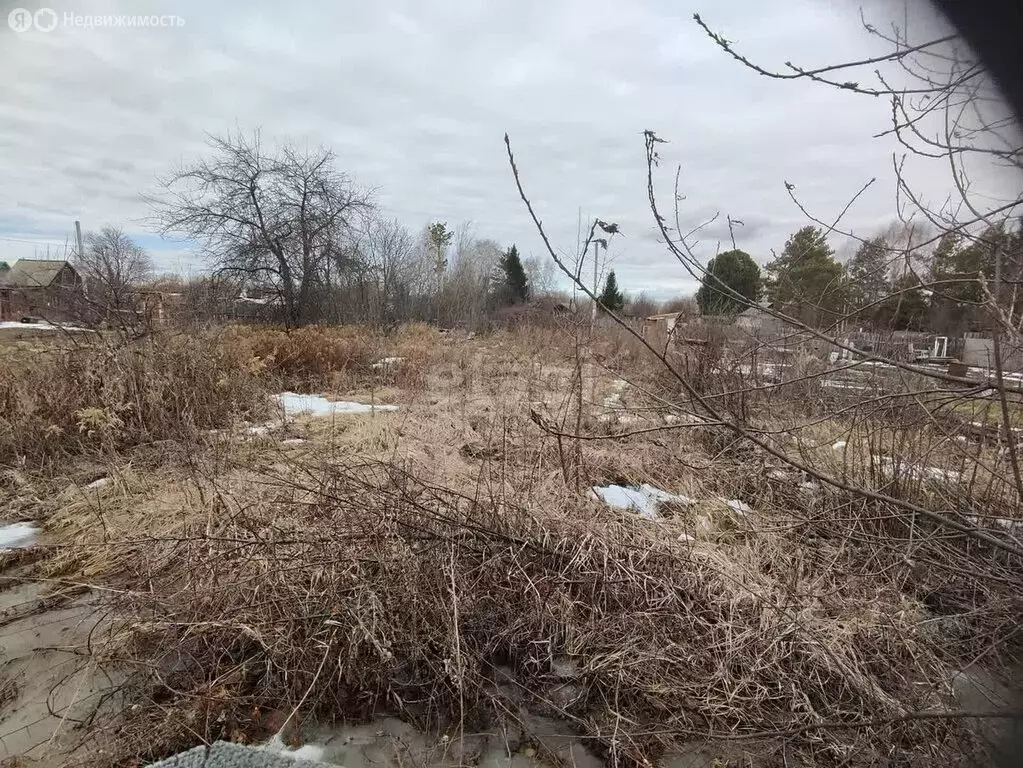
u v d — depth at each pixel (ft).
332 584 8.13
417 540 8.78
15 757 6.44
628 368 24.40
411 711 7.36
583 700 7.51
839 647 7.69
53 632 8.80
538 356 31.09
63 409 16.87
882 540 9.85
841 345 7.16
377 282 63.31
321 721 7.17
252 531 9.35
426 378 29.99
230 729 6.97
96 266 24.50
